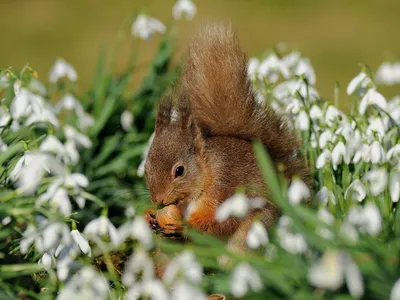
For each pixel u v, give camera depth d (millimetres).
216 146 10562
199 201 10547
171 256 8844
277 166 10219
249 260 7219
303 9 32969
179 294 6738
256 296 7199
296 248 7395
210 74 10789
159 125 11086
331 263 6047
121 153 13438
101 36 29422
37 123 10484
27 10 32875
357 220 7543
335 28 30547
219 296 8492
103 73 14516
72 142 10766
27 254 9133
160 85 14352
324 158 9828
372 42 29016
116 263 9641
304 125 10875
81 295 7160
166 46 14867
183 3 14414
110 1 33969
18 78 9969
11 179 9406
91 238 8656
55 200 8531
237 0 33750
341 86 25016
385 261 6875
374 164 9758
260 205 9883
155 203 10633
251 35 29812
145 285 7367
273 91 12562
